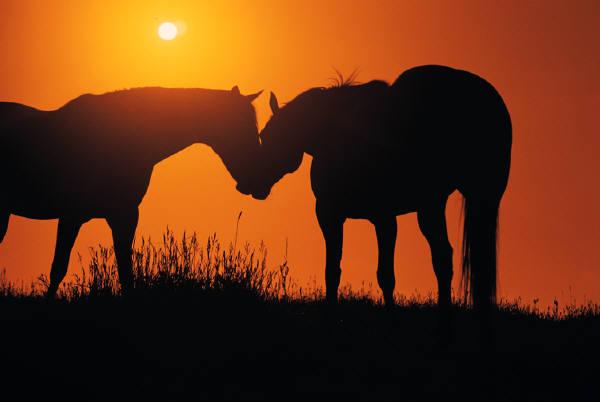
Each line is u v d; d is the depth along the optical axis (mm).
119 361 12977
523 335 16812
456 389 12172
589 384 12367
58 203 18391
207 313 14711
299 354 13531
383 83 15578
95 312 14688
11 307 16188
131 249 17844
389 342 15141
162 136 18531
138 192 18469
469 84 14203
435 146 14117
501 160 14070
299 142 16859
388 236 16125
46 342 13461
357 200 15703
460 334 16359
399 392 12008
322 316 16047
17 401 11453
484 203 13992
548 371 13070
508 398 11820
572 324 18469
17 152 18391
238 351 13445
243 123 18672
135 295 15367
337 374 12844
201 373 12617
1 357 12836
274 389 12070
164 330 14055
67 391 11820
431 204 14203
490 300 13695
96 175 18250
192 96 18734
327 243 16312
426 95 14320
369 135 15047
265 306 15594
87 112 18609
